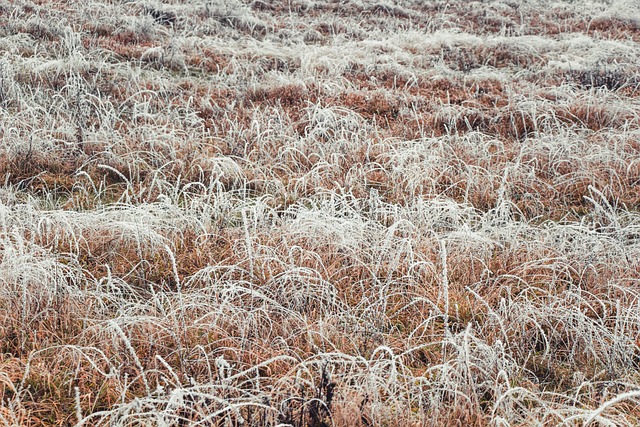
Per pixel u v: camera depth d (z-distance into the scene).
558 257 5.09
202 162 7.08
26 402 3.52
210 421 3.20
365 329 4.35
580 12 18.38
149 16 13.35
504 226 6.05
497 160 7.64
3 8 12.54
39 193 6.47
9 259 4.41
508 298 4.80
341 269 5.06
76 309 4.35
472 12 17.80
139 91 9.04
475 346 4.14
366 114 9.35
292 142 7.83
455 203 6.05
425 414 3.58
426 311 4.69
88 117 8.07
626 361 4.18
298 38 13.85
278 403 3.50
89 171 6.88
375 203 5.98
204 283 4.93
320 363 3.73
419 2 19.14
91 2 13.89
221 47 12.34
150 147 7.37
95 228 5.42
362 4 17.53
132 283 4.94
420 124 8.93
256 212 5.66
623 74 11.40
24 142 6.94
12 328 4.15
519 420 3.61
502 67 12.88
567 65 12.07
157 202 6.33
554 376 4.15
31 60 9.74
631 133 8.29
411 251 4.88
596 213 6.35
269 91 9.86
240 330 4.17
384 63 12.00
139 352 4.04
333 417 3.43
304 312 4.53
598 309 4.82
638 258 5.34
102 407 3.64
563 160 7.39
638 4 18.97
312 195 6.44
